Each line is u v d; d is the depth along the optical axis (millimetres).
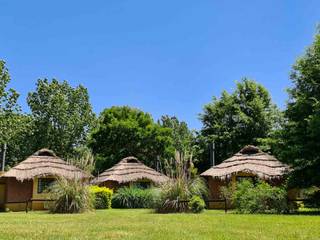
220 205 24188
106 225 10844
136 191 24859
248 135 38844
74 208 17500
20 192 25234
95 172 39281
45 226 10688
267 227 9992
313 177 17328
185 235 8430
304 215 14656
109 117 43156
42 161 26016
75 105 44875
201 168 40156
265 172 23031
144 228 9945
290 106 18406
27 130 39781
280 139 18516
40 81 43875
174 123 54281
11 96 32969
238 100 40812
